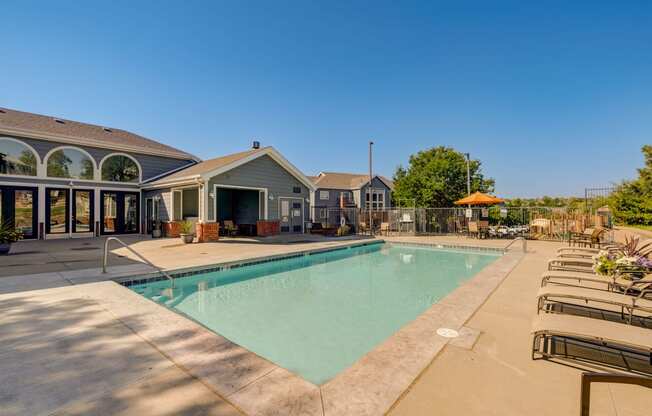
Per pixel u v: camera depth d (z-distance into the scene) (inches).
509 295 199.2
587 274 218.2
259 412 80.2
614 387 94.0
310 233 705.0
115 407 82.0
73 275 250.1
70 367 103.7
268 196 645.3
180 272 290.0
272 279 318.7
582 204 615.5
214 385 93.3
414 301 247.0
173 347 119.8
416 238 614.2
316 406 83.4
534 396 89.2
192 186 558.9
